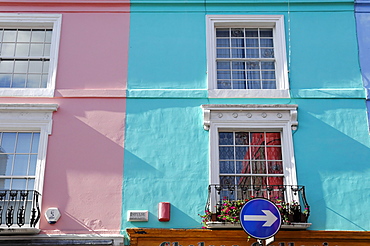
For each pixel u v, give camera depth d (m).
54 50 10.79
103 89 10.42
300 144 10.02
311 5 11.15
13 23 11.04
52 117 10.18
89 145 10.00
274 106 10.16
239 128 10.22
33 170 9.94
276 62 10.84
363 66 10.66
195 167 9.87
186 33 10.97
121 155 9.94
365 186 9.71
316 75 10.59
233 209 9.13
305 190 9.67
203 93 10.40
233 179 9.94
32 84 10.70
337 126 10.16
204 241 9.23
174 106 10.33
